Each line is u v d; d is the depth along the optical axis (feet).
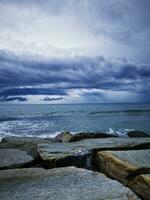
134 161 17.03
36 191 12.61
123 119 123.54
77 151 21.57
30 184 13.76
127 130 85.20
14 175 15.55
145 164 16.38
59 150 22.59
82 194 12.02
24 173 15.89
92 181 13.91
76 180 14.14
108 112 177.27
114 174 16.96
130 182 15.01
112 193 12.11
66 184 13.52
